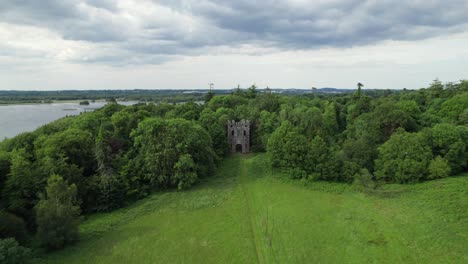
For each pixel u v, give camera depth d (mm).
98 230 47875
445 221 46875
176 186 66312
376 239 44312
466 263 38125
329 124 103188
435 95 119875
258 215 53250
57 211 41844
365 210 53750
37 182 49625
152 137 65875
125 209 56000
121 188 57531
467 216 46906
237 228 48688
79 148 61469
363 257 40406
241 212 54375
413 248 41719
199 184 68500
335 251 42000
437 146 64938
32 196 49531
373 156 69750
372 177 66625
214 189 65188
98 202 55062
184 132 69688
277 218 51875
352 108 114000
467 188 54312
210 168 75125
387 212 52188
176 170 64812
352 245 43250
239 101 130000
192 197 60938
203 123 92188
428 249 41281
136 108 110625
